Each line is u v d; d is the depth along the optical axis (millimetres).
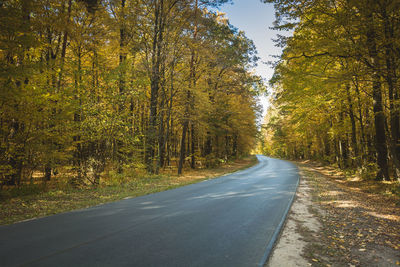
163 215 6297
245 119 31797
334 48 8695
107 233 4809
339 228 5281
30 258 3588
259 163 38844
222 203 7867
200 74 21703
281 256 3826
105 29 15625
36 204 7484
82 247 4055
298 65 11273
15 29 7551
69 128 10352
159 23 18094
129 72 14008
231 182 13797
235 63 21922
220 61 21391
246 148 50875
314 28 9719
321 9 9414
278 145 64375
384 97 13211
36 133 9086
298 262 3615
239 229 5141
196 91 18484
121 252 3865
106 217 6070
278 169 24656
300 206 7477
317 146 36562
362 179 14164
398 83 8609
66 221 5672
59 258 3604
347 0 8133
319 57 10336
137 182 13461
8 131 8930
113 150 13547
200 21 18688
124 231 4945
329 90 13789
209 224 5496
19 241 4312
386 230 5176
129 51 16766
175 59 18812
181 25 18734
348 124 18109
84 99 11398
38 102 8602
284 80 12703
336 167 24938
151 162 17875
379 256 3859
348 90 14969
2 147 8656
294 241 4500
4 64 7668
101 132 11953
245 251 3967
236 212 6648
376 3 7207
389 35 7973
